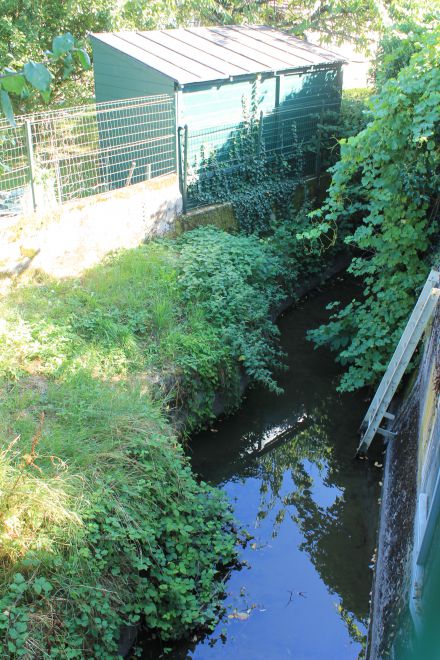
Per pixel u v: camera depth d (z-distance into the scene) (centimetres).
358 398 906
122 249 955
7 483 485
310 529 684
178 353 778
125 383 701
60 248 877
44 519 480
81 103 1492
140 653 530
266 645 549
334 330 934
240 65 1121
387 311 861
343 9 1573
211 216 1082
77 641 440
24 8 1284
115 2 1378
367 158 861
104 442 585
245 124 1134
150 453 595
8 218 841
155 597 526
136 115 1054
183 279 891
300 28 1594
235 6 1720
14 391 636
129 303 832
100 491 520
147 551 541
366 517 704
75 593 454
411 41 1047
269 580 614
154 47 1120
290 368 964
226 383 821
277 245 1111
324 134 1282
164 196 1011
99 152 1018
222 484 748
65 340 721
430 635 194
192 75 1023
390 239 819
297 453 807
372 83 1386
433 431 548
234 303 866
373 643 532
